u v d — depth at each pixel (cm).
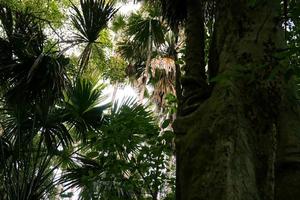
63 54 659
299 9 241
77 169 650
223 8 268
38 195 634
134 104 650
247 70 227
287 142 211
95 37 628
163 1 441
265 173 204
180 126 234
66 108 676
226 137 206
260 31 244
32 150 672
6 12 618
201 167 206
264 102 223
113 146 523
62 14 987
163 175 522
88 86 686
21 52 598
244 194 190
